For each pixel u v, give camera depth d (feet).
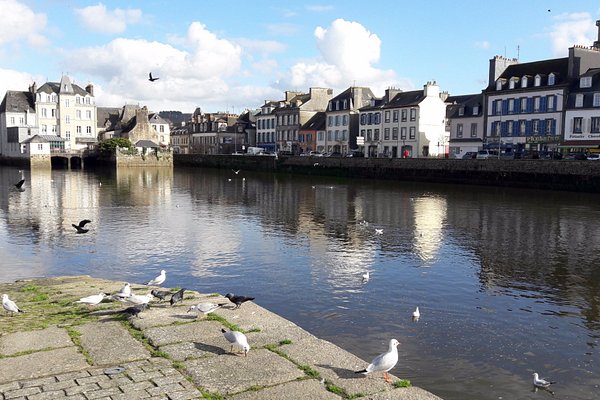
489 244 77.77
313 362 27.43
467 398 30.58
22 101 350.43
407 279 57.36
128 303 38.32
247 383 24.56
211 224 95.81
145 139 370.94
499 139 217.77
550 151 191.21
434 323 43.42
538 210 116.88
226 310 36.60
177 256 68.44
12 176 231.71
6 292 44.21
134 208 119.34
